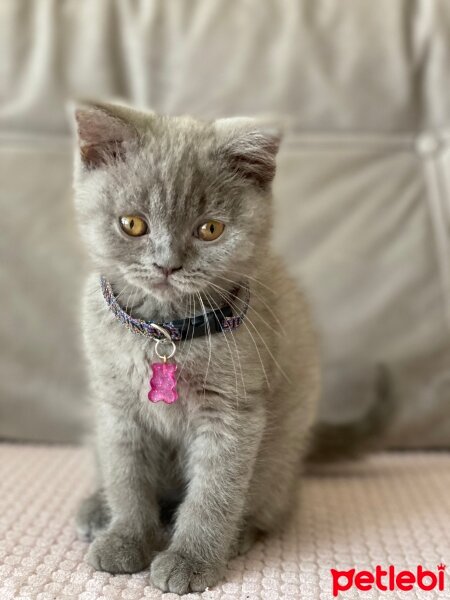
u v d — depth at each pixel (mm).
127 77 363
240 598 200
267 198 234
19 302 340
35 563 218
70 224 346
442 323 343
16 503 263
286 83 356
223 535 223
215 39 358
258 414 233
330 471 325
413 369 341
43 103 354
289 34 359
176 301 224
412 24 362
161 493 265
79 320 271
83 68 357
